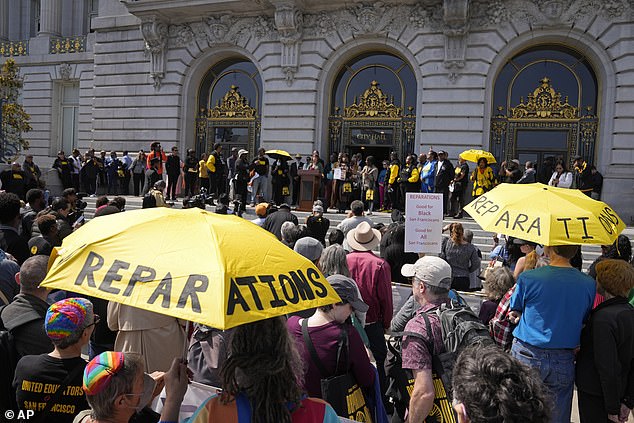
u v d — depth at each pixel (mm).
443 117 20203
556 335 4273
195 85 24219
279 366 2180
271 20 22406
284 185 18844
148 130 24531
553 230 4434
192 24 23672
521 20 19281
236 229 2648
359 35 21141
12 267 5312
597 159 19250
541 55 20062
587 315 4355
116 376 2506
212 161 19469
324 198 19000
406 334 3729
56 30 32156
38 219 6938
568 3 18766
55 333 3160
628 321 4141
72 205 10422
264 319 2250
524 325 4438
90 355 5000
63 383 3143
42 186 18438
